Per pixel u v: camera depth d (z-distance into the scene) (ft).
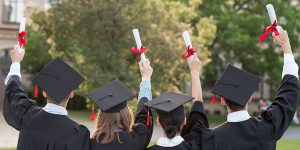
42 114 20.71
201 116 21.89
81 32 73.26
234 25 111.34
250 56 117.80
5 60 134.82
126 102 21.20
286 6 110.93
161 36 71.20
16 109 21.01
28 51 88.33
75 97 131.75
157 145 20.49
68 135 20.44
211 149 20.75
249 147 20.58
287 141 71.61
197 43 77.46
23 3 133.69
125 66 71.87
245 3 121.70
